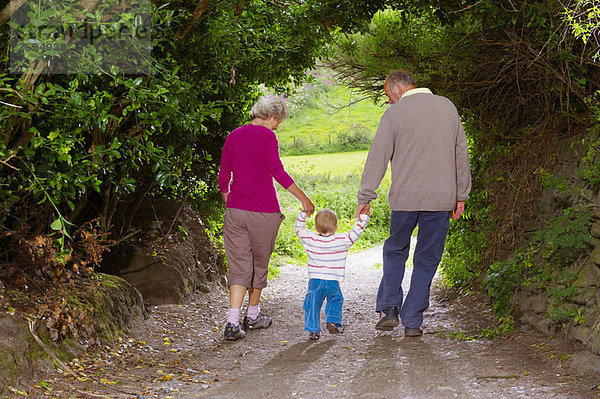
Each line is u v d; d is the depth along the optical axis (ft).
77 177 12.39
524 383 10.56
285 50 19.95
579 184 14.88
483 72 18.34
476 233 20.38
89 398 10.32
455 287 21.59
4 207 12.01
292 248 39.04
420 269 14.84
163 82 12.91
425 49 18.94
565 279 13.20
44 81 12.31
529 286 14.99
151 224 23.06
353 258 40.40
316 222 15.70
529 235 17.21
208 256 25.20
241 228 15.78
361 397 10.23
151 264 20.33
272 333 16.61
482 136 19.79
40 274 13.98
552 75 16.38
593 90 16.46
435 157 14.11
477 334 14.96
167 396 10.67
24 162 11.46
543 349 12.62
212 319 19.08
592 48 15.02
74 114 11.51
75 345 12.75
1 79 10.04
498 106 19.12
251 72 20.75
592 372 10.68
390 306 15.03
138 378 11.91
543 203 16.94
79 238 17.26
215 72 19.08
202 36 16.66
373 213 51.16
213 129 24.36
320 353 14.03
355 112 92.43
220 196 28.60
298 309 21.20
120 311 15.38
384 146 14.33
